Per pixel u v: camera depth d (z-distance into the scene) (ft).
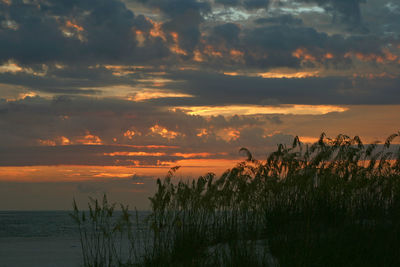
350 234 28.04
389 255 25.00
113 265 28.99
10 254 50.60
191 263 25.50
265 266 23.94
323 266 23.12
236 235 28.09
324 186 33.55
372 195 34.32
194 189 30.99
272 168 34.09
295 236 27.17
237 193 31.68
